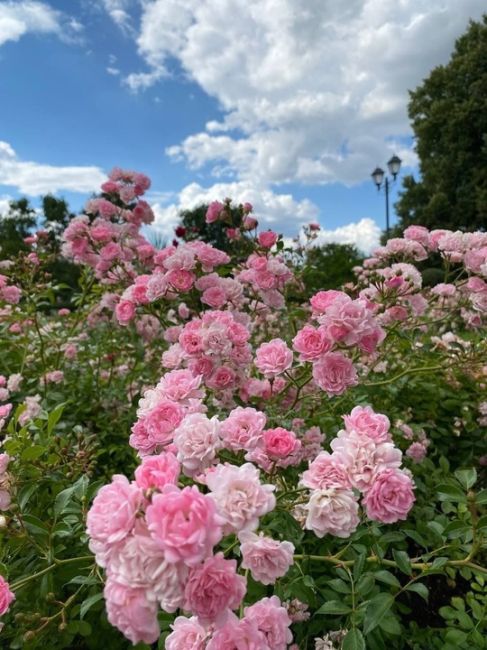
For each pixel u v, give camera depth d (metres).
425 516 2.50
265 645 1.15
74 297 4.51
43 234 4.62
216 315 2.44
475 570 1.85
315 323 3.48
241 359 2.38
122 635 1.87
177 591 1.00
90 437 2.52
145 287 3.05
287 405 2.73
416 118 27.17
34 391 3.64
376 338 2.20
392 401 3.55
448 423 3.66
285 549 1.30
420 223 24.91
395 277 2.88
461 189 23.78
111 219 4.35
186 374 1.86
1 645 1.87
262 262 3.15
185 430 1.50
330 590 1.93
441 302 3.67
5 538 1.80
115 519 1.03
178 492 1.04
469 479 1.87
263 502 1.20
